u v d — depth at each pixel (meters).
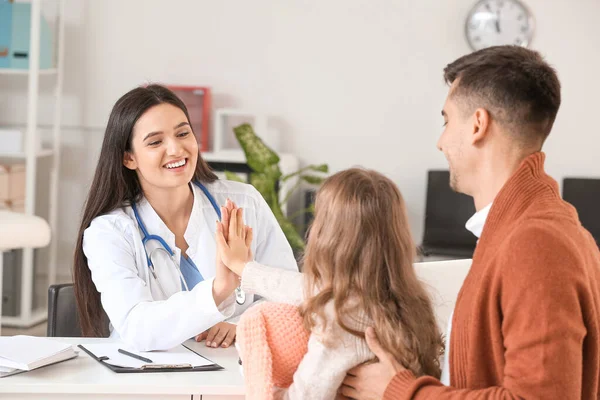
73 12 7.02
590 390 1.62
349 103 6.96
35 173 6.82
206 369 2.58
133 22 7.00
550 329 1.54
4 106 7.15
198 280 3.07
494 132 1.75
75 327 3.30
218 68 7.01
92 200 3.01
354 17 6.88
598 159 6.82
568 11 6.73
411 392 1.75
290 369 2.00
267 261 3.26
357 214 1.92
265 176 5.88
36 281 6.88
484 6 6.71
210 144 7.06
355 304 1.91
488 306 1.66
